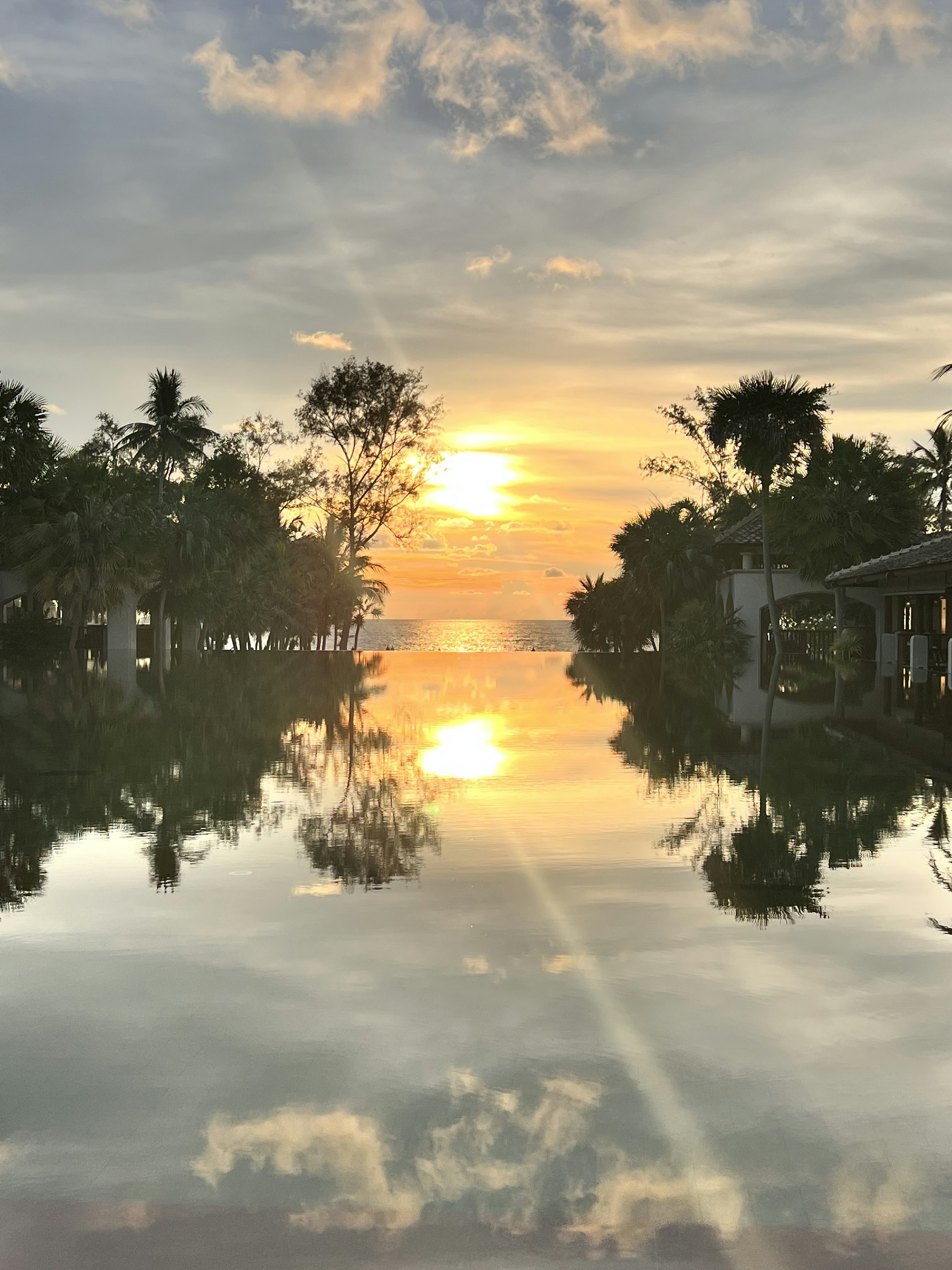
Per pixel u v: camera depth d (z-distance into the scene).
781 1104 3.12
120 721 15.57
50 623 43.81
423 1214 2.55
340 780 9.90
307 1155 2.83
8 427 38.66
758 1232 2.47
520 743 13.17
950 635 28.84
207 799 8.76
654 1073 3.33
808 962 4.46
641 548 46.44
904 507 38.72
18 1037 3.66
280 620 55.41
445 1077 3.31
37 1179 2.72
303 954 4.59
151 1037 3.65
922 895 5.62
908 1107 3.09
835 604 42.91
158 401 48.88
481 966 4.41
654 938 4.82
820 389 38.38
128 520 41.06
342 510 56.47
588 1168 2.75
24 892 5.70
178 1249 2.42
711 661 39.25
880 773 10.52
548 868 6.29
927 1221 2.52
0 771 10.34
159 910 5.33
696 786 9.66
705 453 60.97
